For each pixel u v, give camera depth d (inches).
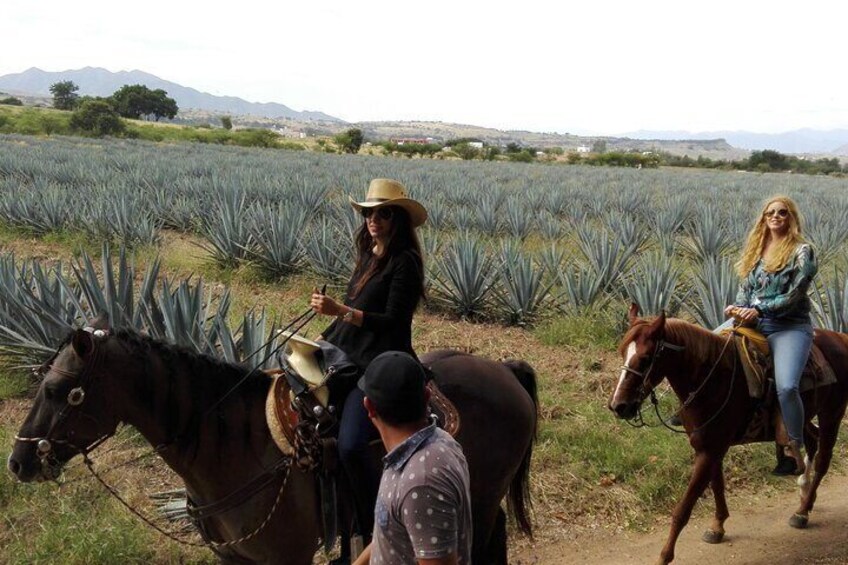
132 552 202.4
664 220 884.0
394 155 3905.0
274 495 156.5
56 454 140.6
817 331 250.7
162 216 788.0
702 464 217.2
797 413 217.5
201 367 156.4
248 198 885.2
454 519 105.1
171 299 294.7
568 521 244.8
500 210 941.8
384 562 109.8
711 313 389.1
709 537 237.5
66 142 2452.0
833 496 273.1
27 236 695.1
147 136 3472.0
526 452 189.9
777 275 221.1
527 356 404.5
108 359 144.6
